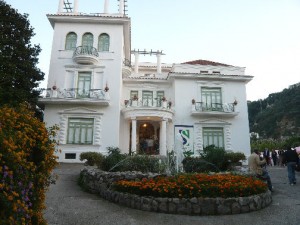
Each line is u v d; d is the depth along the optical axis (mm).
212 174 10297
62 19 24328
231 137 25109
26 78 19703
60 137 21938
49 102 22219
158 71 30969
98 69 23781
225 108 25406
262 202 8406
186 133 11078
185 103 25531
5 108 4836
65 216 7207
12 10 20781
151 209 7863
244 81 26531
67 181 12195
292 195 10156
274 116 78625
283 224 6836
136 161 12328
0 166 3621
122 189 8938
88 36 24688
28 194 4395
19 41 20062
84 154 16625
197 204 7688
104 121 22703
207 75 25953
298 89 81375
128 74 26234
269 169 19141
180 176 9328
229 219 7234
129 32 26812
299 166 14070
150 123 26562
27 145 4621
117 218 7203
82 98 22219
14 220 3637
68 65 23578
